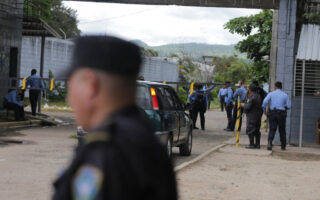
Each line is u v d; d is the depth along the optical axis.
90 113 1.49
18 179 7.79
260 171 9.62
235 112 19.39
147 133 1.43
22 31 21.72
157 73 43.50
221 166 10.01
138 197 1.33
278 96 13.35
